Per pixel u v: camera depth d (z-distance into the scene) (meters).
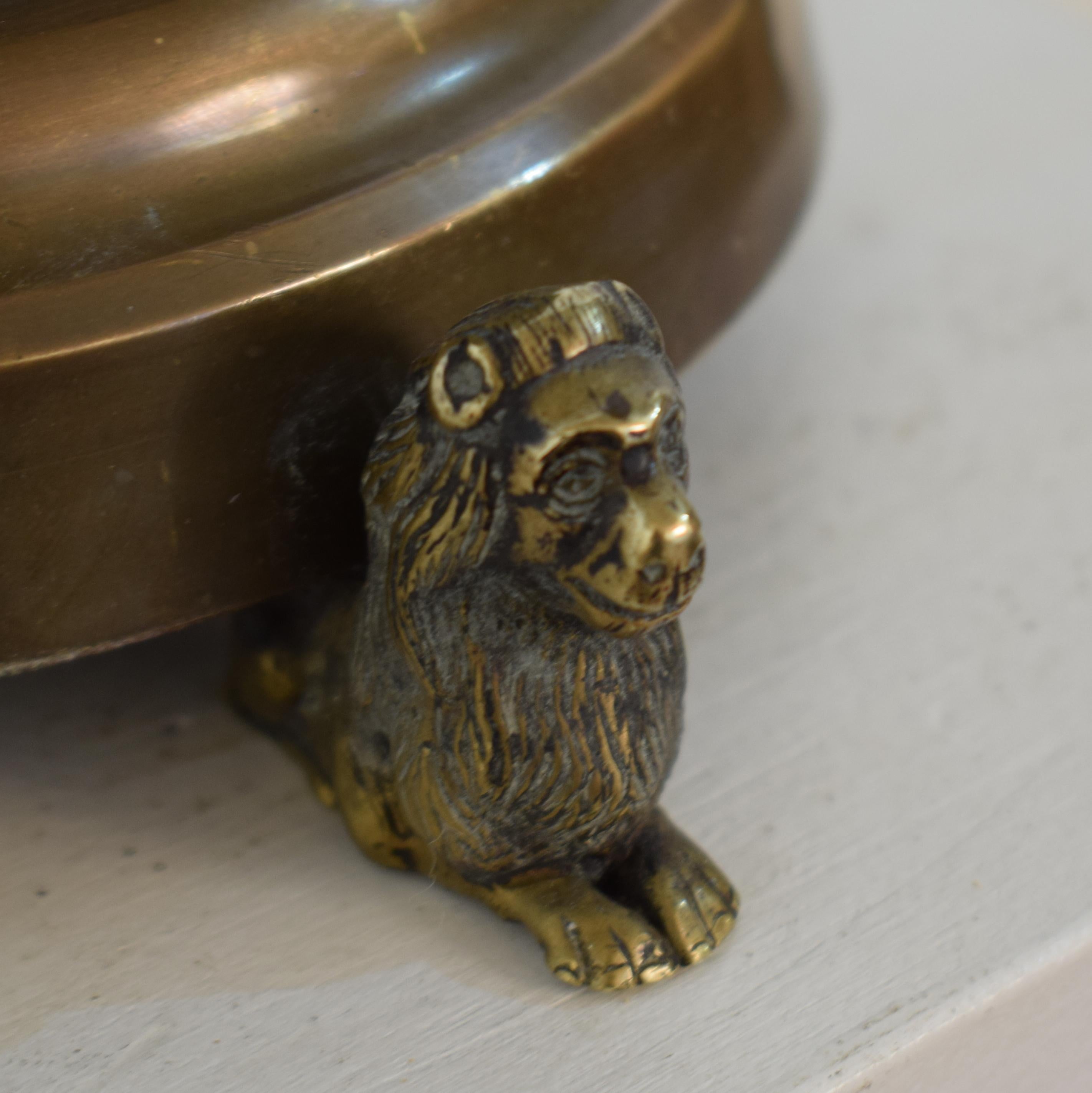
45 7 0.31
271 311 0.31
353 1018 0.31
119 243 0.31
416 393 0.30
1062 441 0.38
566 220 0.32
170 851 0.33
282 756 0.34
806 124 0.36
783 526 0.37
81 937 0.32
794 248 0.42
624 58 0.33
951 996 0.31
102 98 0.31
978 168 0.45
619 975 0.31
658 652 0.31
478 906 0.32
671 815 0.33
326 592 0.33
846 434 0.38
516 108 0.32
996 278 0.41
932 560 0.36
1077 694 0.34
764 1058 0.31
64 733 0.34
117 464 0.31
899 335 0.40
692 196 0.33
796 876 0.33
